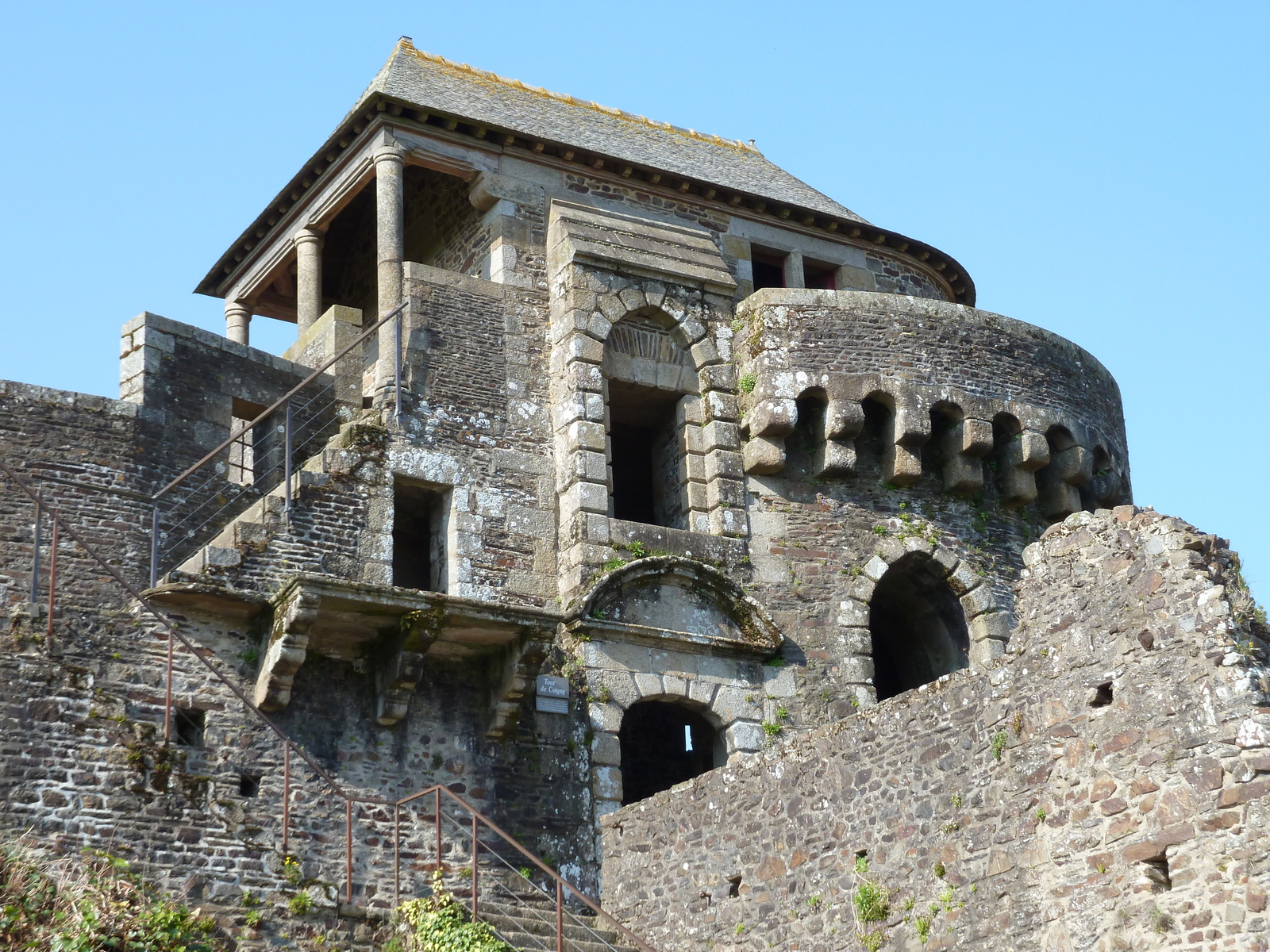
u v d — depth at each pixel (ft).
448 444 70.03
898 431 75.56
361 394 73.72
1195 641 44.24
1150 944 43.32
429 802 62.64
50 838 54.13
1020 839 47.03
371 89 79.36
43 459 65.00
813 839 52.65
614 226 77.00
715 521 73.41
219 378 70.49
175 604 60.95
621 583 69.62
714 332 76.59
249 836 57.47
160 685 59.31
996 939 46.83
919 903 49.08
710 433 74.79
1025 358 79.25
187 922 52.80
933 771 49.83
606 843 59.77
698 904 55.62
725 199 80.89
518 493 70.95
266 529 63.77
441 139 75.77
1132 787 44.65
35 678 55.98
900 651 79.61
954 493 77.20
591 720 67.46
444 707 64.59
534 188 77.05
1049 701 47.14
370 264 84.53
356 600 60.49
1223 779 42.93
